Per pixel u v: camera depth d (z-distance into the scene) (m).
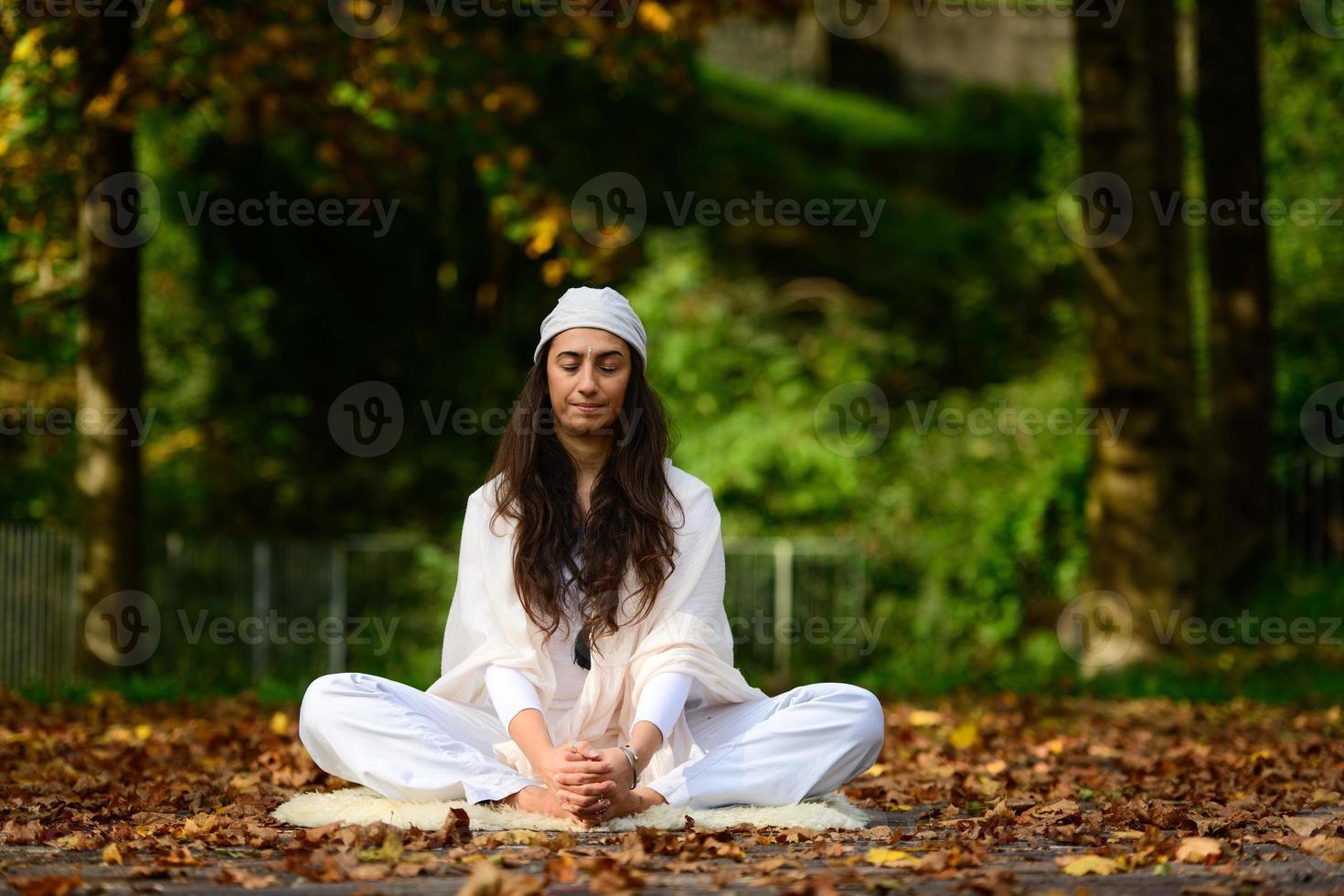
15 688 12.36
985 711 10.74
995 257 26.31
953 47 34.12
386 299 22.27
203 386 19.61
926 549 18.50
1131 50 13.38
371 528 20.12
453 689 5.06
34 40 11.26
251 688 14.33
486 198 21.97
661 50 14.45
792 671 17.36
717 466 18.88
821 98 32.47
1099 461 13.84
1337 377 19.56
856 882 3.79
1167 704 11.16
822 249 25.94
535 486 4.98
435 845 4.38
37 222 12.95
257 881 3.81
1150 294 13.51
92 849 4.48
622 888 3.66
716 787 4.83
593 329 4.97
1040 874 4.02
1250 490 17.03
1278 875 3.96
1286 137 20.42
